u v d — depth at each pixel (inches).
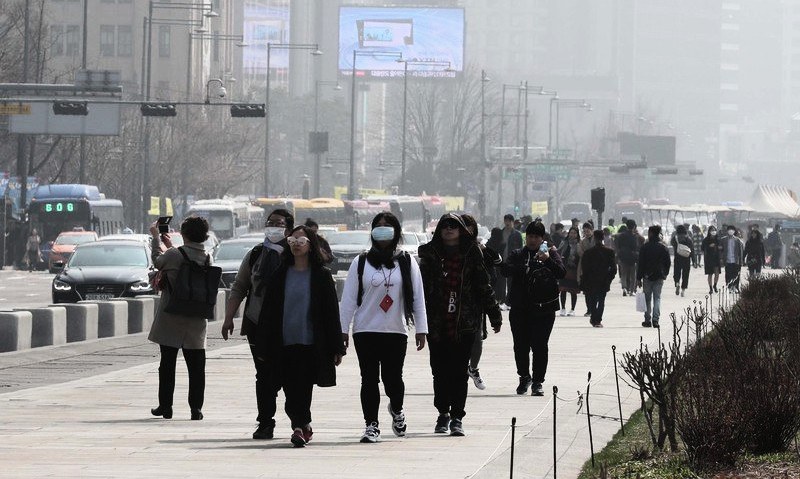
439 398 1428.4
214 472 1139.9
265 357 1325.0
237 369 2228.1
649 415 1352.1
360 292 1359.5
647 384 1389.0
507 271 1863.9
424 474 1141.7
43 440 1360.7
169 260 1555.1
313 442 1362.0
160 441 1359.5
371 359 1363.2
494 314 1419.8
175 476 1114.1
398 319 1358.3
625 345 2719.0
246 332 1403.8
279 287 1326.3
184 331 1553.9
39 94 7091.5
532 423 1515.7
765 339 2134.6
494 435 1419.8
